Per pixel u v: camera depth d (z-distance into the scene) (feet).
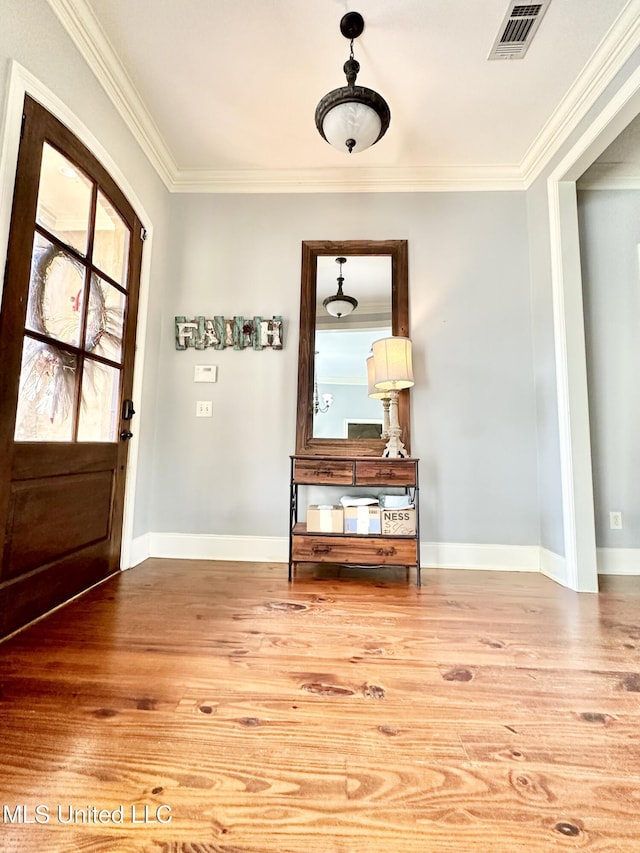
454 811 2.59
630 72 5.97
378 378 8.00
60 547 5.86
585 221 8.98
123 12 5.73
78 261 6.11
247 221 9.23
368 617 5.69
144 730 3.26
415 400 8.77
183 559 8.61
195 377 8.97
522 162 8.70
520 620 5.69
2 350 4.64
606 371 8.69
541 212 8.39
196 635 5.00
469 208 9.06
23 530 5.08
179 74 6.73
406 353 7.91
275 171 9.04
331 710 3.58
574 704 3.74
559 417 7.63
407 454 8.12
